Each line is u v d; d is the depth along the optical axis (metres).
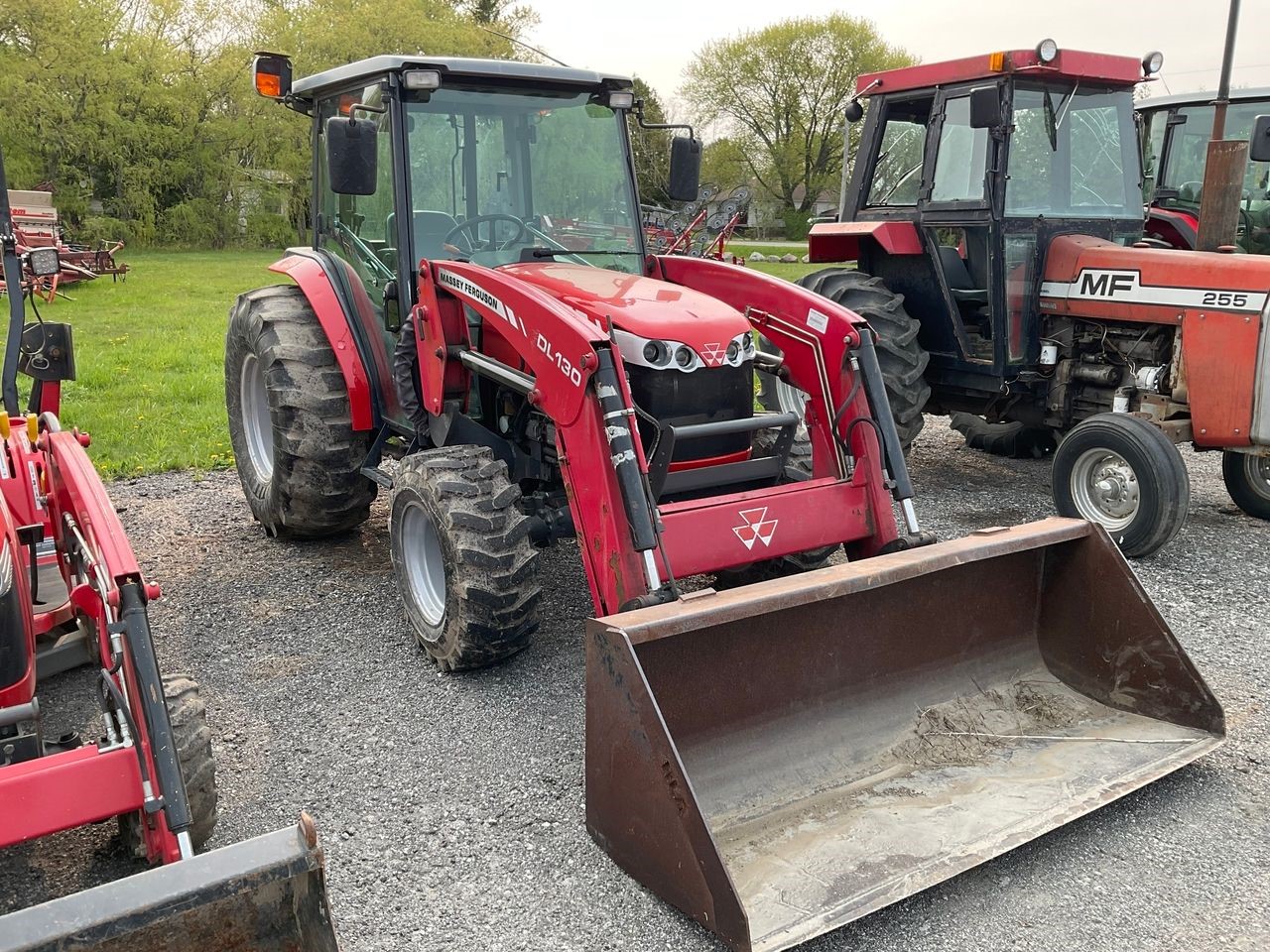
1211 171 6.01
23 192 20.09
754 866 2.74
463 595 3.76
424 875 2.90
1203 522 6.22
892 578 3.20
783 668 3.21
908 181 6.69
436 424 4.47
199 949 1.91
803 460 4.39
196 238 33.56
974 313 6.89
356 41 36.00
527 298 3.69
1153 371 5.85
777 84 42.28
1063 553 3.69
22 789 2.23
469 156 4.53
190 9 34.31
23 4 29.62
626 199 4.86
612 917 2.72
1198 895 2.80
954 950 2.61
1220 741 3.31
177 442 7.91
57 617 3.55
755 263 23.62
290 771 3.44
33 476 3.87
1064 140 6.24
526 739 3.64
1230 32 6.94
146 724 2.28
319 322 5.16
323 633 4.55
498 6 43.16
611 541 3.42
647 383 3.76
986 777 3.18
